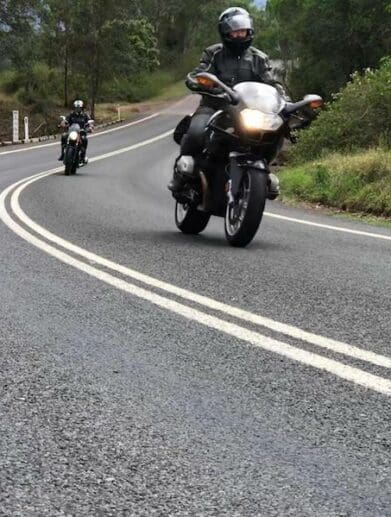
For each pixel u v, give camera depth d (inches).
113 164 1015.0
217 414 118.9
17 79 2314.2
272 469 99.4
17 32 1921.8
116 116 2487.7
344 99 776.9
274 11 2171.5
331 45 1724.9
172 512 87.7
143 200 523.5
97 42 2359.7
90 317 180.5
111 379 135.4
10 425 113.6
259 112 276.1
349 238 349.4
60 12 2343.8
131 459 102.0
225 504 89.8
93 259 262.1
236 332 168.4
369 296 212.4
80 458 102.2
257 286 222.4
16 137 1412.4
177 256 273.9
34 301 197.2
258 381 135.3
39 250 279.9
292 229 382.9
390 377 139.2
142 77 3112.7
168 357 149.1
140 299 200.5
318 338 165.0
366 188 525.7
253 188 285.9
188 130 298.7
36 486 93.8
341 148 770.2
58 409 120.4
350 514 87.8
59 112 2228.1
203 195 301.6
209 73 290.8
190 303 196.9
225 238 333.1
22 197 501.4
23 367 141.9
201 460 101.9
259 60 305.3
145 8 3698.3
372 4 1619.1
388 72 778.2
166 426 113.7
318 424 115.5
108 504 89.6
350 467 100.5
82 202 484.7
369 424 116.0
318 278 238.4
